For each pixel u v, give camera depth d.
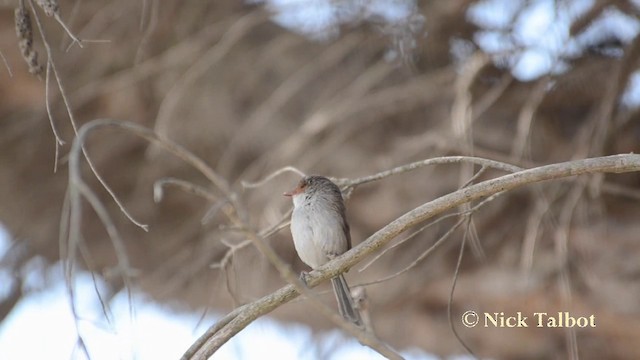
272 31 16.72
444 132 14.37
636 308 13.96
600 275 14.22
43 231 17.41
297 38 15.94
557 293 14.47
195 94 16.30
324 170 16.05
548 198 13.70
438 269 15.52
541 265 14.47
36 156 17.22
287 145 14.91
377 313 16.09
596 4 12.81
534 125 14.56
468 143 13.28
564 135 14.78
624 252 14.26
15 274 17.16
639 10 13.12
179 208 17.34
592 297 14.29
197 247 16.25
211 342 7.33
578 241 14.28
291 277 6.16
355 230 16.25
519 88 14.54
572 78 13.55
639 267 14.12
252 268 15.01
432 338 16.22
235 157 16.73
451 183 15.44
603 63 13.53
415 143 15.02
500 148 15.02
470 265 15.48
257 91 16.73
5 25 15.63
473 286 15.34
